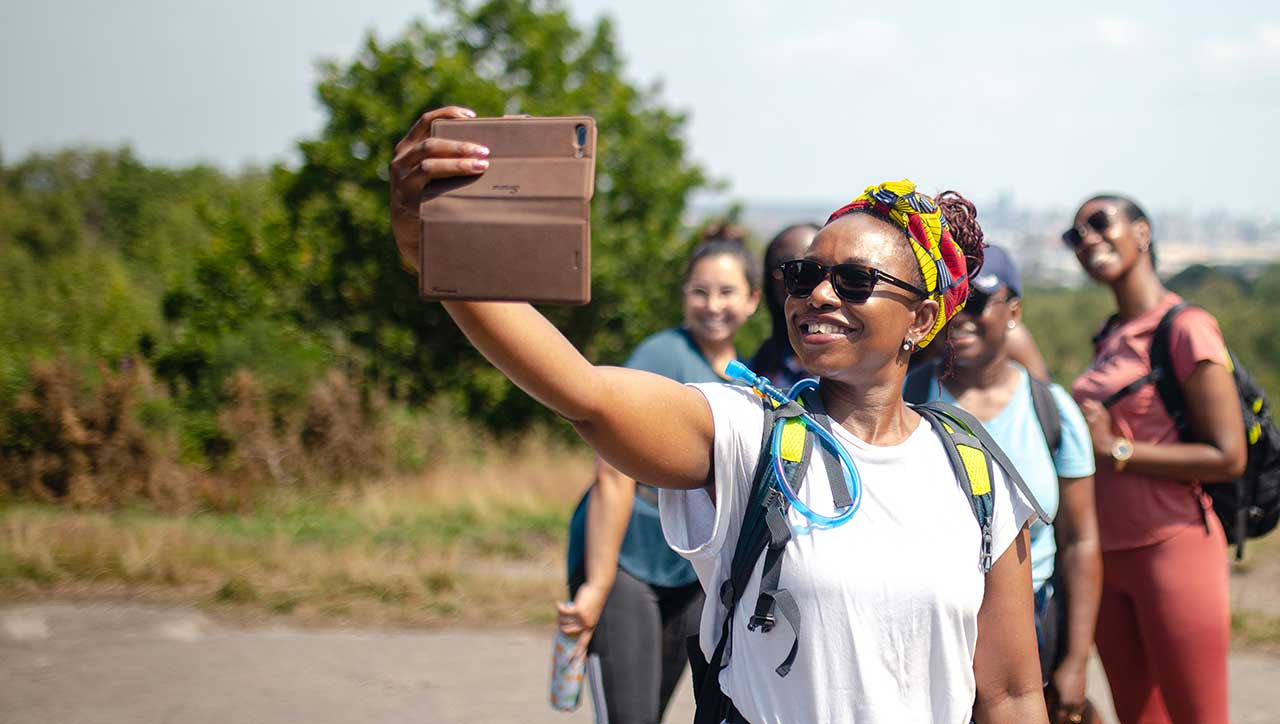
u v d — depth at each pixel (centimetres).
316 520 998
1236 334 3275
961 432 194
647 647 328
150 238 5031
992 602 193
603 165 2498
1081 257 392
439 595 685
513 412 2109
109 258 4603
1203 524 362
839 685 178
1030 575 197
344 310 2186
